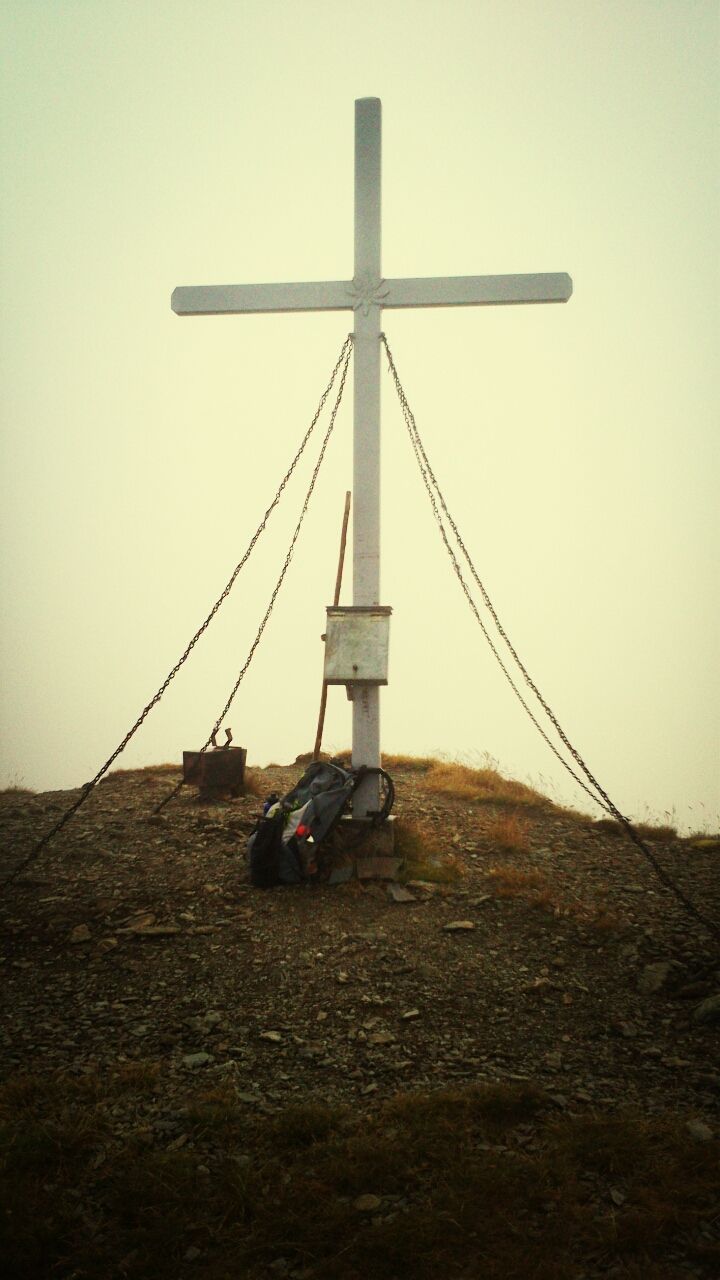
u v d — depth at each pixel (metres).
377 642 7.59
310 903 6.74
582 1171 3.49
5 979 5.55
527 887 7.04
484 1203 3.30
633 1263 2.99
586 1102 4.05
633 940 6.09
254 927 6.31
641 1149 3.57
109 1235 3.16
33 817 9.20
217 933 6.23
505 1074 4.37
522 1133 3.78
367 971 5.61
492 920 6.43
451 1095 4.00
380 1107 4.01
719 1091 4.19
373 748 7.75
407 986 5.41
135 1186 3.35
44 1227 3.10
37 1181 3.39
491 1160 3.53
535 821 9.15
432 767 11.66
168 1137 3.76
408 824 8.52
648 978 5.48
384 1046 4.68
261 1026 4.93
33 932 6.28
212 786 9.77
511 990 5.38
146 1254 3.04
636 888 7.10
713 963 5.68
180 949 5.98
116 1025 4.94
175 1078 4.32
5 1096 4.01
